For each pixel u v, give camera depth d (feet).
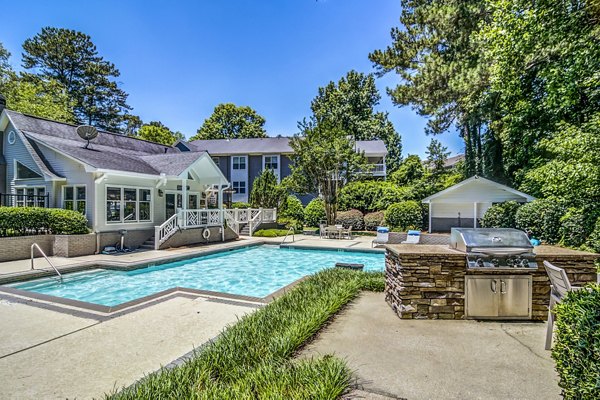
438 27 50.19
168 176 45.47
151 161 51.80
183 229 46.39
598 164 27.25
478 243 14.30
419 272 14.64
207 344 12.00
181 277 31.63
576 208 32.35
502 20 31.07
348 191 73.82
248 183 96.78
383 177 96.63
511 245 14.24
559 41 28.89
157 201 48.34
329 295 16.99
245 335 11.99
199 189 57.00
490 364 10.32
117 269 31.65
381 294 18.99
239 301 18.60
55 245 35.63
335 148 64.03
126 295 25.22
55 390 9.23
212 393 8.13
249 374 9.15
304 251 47.65
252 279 31.42
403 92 56.03
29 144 43.27
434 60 51.13
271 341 11.32
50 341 12.87
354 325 13.82
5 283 24.90
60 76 116.78
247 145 100.32
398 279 15.11
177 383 8.68
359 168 66.85
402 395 8.59
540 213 39.04
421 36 55.01
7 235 33.35
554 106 36.86
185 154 53.47
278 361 10.06
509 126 48.73
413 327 13.57
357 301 17.47
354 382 9.21
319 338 12.42
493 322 14.16
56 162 42.70
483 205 58.75
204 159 52.19
